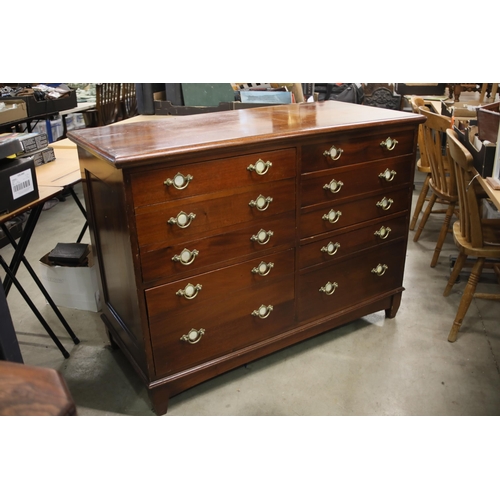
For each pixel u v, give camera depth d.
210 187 1.66
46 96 3.69
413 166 2.17
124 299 1.85
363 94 5.12
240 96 3.23
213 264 1.77
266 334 2.04
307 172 1.86
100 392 2.03
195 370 1.87
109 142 1.66
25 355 2.27
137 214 1.55
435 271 2.94
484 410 1.89
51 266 2.57
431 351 2.24
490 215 2.99
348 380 2.07
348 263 2.17
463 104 3.58
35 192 1.85
